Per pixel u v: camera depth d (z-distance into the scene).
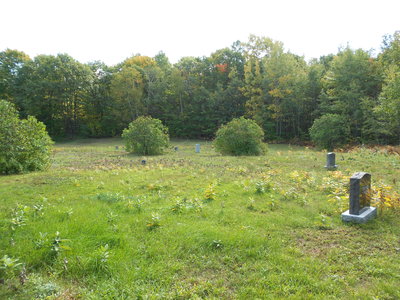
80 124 49.56
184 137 47.38
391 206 6.11
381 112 24.97
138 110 47.12
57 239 4.22
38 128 13.83
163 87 46.50
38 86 43.34
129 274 3.68
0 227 5.11
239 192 8.16
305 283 3.55
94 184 9.55
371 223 5.54
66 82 45.22
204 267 3.96
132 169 13.15
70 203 7.05
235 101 45.19
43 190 8.62
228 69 49.06
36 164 13.15
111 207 6.65
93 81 48.84
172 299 3.24
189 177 10.76
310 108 40.28
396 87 22.03
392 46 27.16
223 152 20.59
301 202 6.96
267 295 3.30
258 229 5.28
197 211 6.25
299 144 35.81
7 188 8.80
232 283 3.58
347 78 32.12
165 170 12.65
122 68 48.62
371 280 3.65
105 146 33.09
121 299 3.21
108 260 3.88
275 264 4.01
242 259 4.16
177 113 48.16
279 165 13.70
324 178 9.45
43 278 3.61
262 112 40.50
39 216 5.77
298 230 5.28
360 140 29.98
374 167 12.37
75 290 3.41
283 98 38.38
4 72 44.19
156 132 22.31
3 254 4.07
